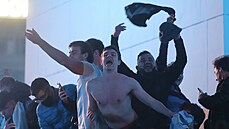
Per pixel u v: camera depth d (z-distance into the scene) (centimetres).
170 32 977
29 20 1827
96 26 1465
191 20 1178
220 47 1112
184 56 975
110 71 921
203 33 1150
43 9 1745
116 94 914
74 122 1016
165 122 945
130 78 923
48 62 1669
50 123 1043
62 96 989
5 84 1149
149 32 1266
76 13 1562
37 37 897
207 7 1144
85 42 989
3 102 1133
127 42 1345
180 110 932
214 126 891
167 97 978
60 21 1647
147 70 977
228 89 880
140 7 1018
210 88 1125
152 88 974
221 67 889
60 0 1652
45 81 1040
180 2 1205
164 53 991
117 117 917
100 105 916
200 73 1149
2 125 1172
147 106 938
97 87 920
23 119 1126
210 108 882
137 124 928
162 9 1000
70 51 985
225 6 1114
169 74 977
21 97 1138
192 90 1166
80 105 945
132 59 1323
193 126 918
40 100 1045
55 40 1680
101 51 1018
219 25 1116
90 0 1498
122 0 1348
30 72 1784
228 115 884
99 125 921
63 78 1584
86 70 933
